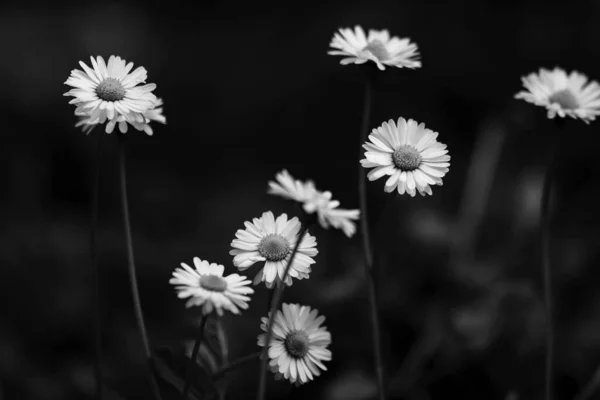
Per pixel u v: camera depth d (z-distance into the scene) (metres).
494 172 0.99
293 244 0.47
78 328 0.83
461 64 1.25
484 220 0.94
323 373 0.72
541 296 0.76
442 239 0.84
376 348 0.50
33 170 1.11
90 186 1.15
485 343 0.72
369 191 1.10
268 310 0.48
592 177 1.09
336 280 0.78
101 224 1.09
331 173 1.21
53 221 1.04
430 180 0.48
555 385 0.71
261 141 1.26
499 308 0.74
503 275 0.82
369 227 0.88
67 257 0.90
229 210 1.11
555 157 0.53
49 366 0.80
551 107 0.53
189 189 1.19
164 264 0.91
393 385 0.72
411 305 0.78
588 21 1.24
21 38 1.25
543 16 1.26
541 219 0.54
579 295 0.81
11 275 0.86
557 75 0.55
